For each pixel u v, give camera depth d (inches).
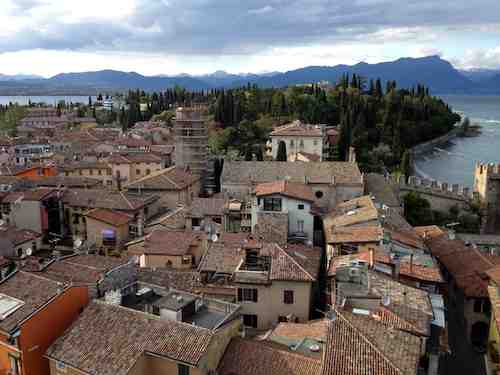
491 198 4274.1
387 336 1373.0
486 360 1947.6
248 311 2037.4
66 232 3779.5
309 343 1619.1
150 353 1428.4
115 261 2054.6
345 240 2293.3
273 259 2095.2
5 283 1727.4
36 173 5007.4
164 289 1893.5
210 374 1430.9
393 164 6181.1
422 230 3105.3
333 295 1875.0
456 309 2381.9
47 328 1572.3
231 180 3467.0
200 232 2837.1
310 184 3326.8
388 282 1763.0
